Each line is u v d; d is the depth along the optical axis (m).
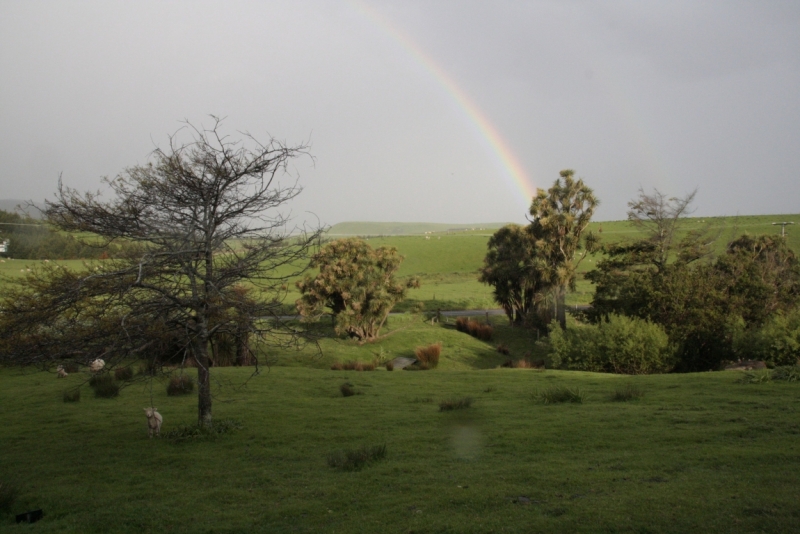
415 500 9.32
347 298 45.00
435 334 48.34
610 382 22.34
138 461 13.04
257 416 17.53
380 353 42.28
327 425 16.09
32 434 16.09
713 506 7.86
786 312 34.53
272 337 16.78
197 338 14.72
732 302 33.12
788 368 20.36
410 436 14.30
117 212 13.59
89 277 11.95
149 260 12.59
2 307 13.02
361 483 10.52
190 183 13.87
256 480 11.23
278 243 14.66
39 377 26.66
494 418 15.92
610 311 40.31
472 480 10.23
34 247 48.06
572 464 10.91
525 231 58.31
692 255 45.81
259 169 14.37
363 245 46.97
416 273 104.25
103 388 21.66
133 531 8.76
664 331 31.55
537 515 8.15
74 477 11.99
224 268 14.38
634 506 8.12
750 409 14.75
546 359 42.75
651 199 46.66
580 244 59.41
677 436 12.41
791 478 8.89
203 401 15.41
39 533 8.66
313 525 8.51
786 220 129.38
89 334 12.88
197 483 11.24
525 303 56.62
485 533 7.64
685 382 20.59
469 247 128.50
